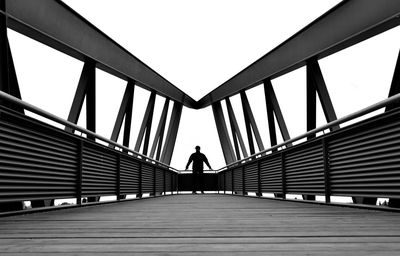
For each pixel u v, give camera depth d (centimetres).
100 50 988
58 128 440
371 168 409
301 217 365
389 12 664
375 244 203
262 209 488
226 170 1472
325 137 517
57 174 446
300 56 956
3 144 336
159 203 677
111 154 671
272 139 1166
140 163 905
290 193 686
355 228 273
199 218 366
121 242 216
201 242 215
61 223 320
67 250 190
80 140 513
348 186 462
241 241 218
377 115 388
